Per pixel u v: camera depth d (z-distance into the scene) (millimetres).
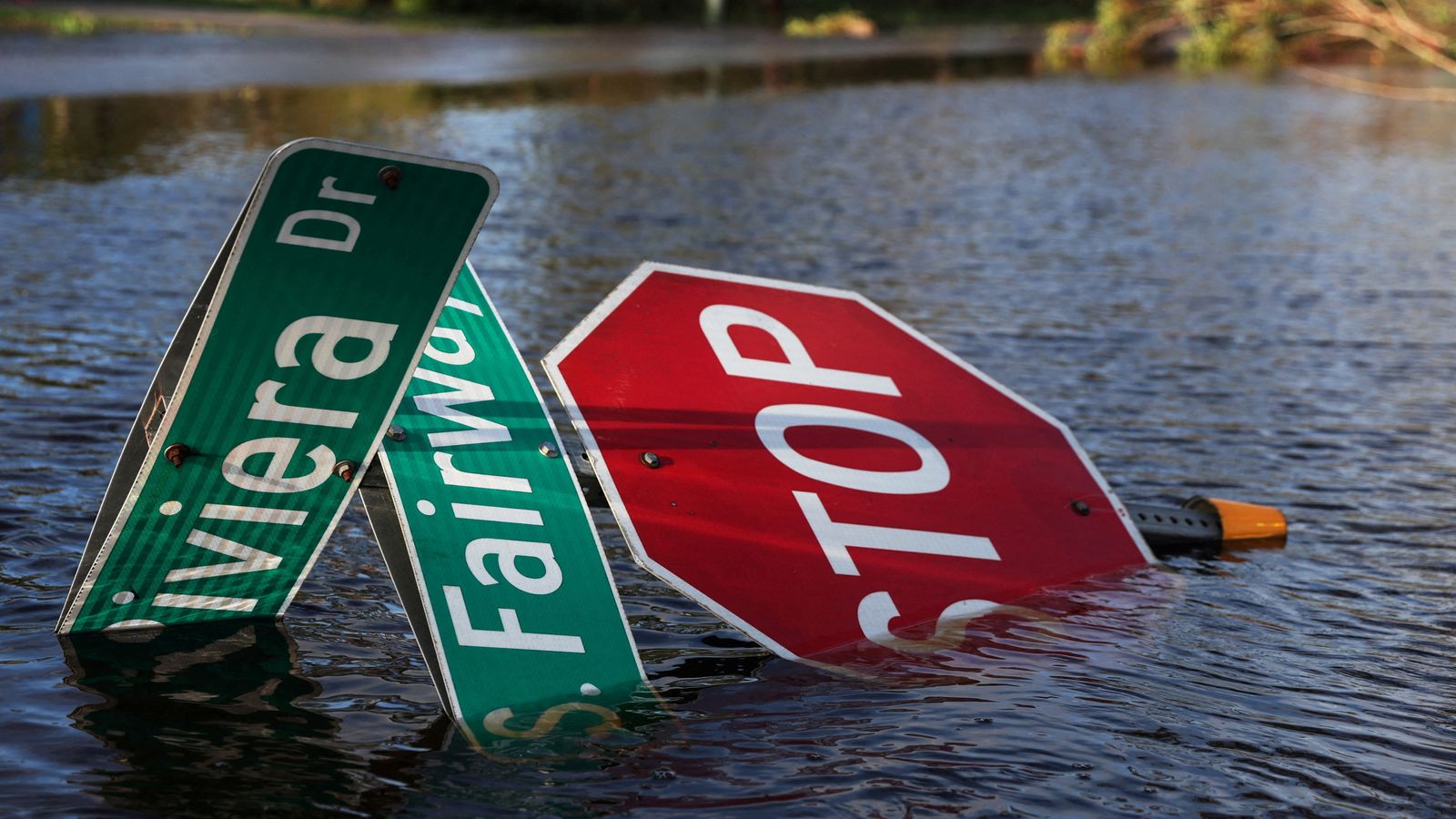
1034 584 4258
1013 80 30719
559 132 18625
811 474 4211
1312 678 3713
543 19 44312
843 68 32500
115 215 11344
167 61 25688
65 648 3572
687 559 3801
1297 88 29672
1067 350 8227
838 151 18219
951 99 25906
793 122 21328
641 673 3547
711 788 2939
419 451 3643
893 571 4062
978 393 4836
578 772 2996
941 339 8391
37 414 5820
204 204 12023
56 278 8867
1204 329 8922
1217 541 4934
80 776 2869
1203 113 24656
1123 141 20359
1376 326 9141
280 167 2982
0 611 3793
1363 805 2990
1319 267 11352
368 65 27453
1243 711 3467
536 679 3389
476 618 3420
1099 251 11844
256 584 3777
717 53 35969
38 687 3320
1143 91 28516
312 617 3889
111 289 8586
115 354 7000
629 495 3887
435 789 2887
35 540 4359
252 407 3357
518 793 2885
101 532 3559
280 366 3305
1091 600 4219
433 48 32531
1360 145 20438
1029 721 3340
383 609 3982
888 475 4340
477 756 3053
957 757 3129
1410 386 7547
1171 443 6324
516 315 8375
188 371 3242
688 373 4336
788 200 14000
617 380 4195
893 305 9375
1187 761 3162
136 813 2723
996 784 3006
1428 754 3258
